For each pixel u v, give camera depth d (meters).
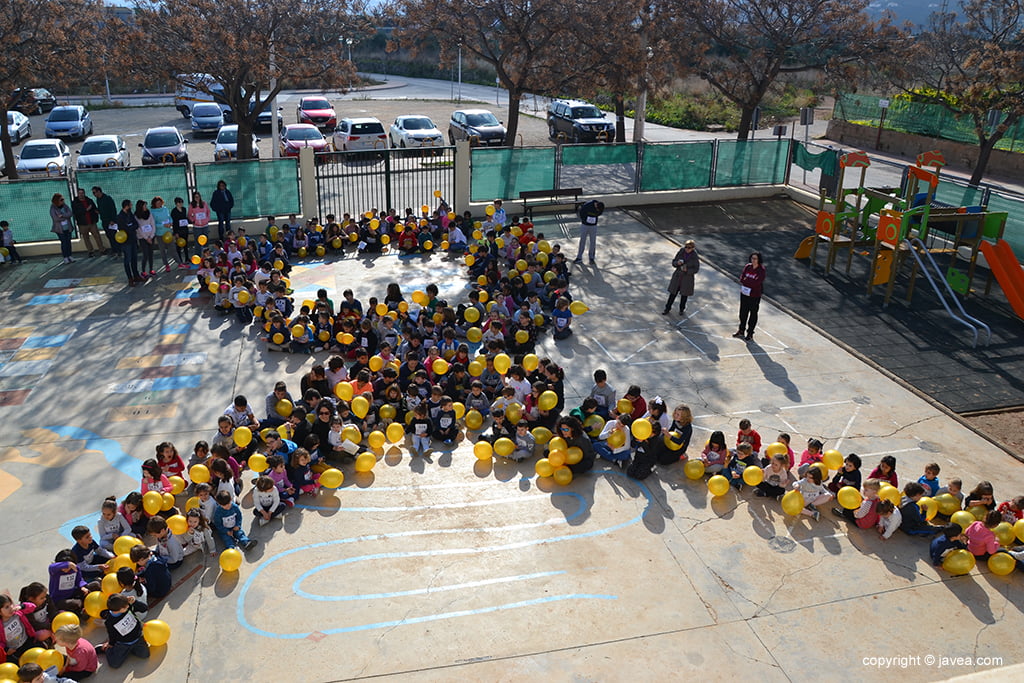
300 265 16.84
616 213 21.12
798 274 16.50
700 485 9.42
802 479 8.99
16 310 14.24
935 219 14.70
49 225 17.23
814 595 7.65
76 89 49.09
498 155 20.22
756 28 23.83
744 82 25.03
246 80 22.39
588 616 7.34
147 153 27.22
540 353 12.77
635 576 7.86
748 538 8.48
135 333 13.33
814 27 23.47
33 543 8.20
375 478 9.45
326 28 23.16
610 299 15.12
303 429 9.55
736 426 10.67
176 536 7.85
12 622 6.54
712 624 7.27
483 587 7.68
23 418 10.60
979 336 13.59
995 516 8.01
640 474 9.45
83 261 16.89
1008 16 26.02
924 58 29.50
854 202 21.70
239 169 18.28
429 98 49.78
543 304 14.38
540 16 21.52
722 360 12.66
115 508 7.97
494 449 9.90
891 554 8.25
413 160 24.06
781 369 12.38
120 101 46.78
